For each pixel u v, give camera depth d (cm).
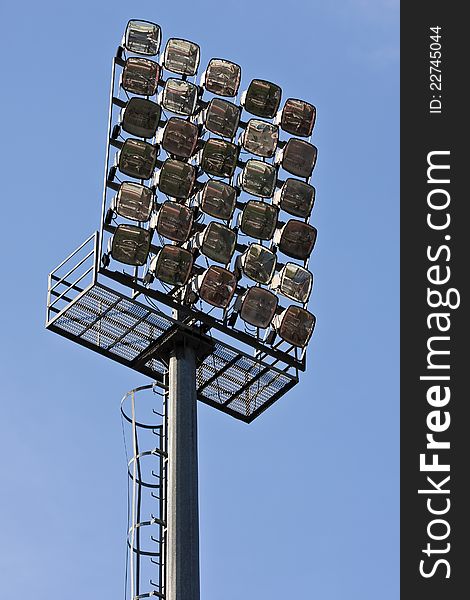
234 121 5088
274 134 5134
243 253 4912
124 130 4941
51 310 4888
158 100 5062
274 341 4897
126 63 5044
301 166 5116
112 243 4769
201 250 4844
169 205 4838
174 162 4912
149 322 4809
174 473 4575
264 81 5191
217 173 5006
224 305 4800
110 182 4878
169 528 4491
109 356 4894
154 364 4888
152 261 4775
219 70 5172
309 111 5200
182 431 4650
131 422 4712
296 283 4941
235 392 4994
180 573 4425
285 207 5016
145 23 5150
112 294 4750
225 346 4850
